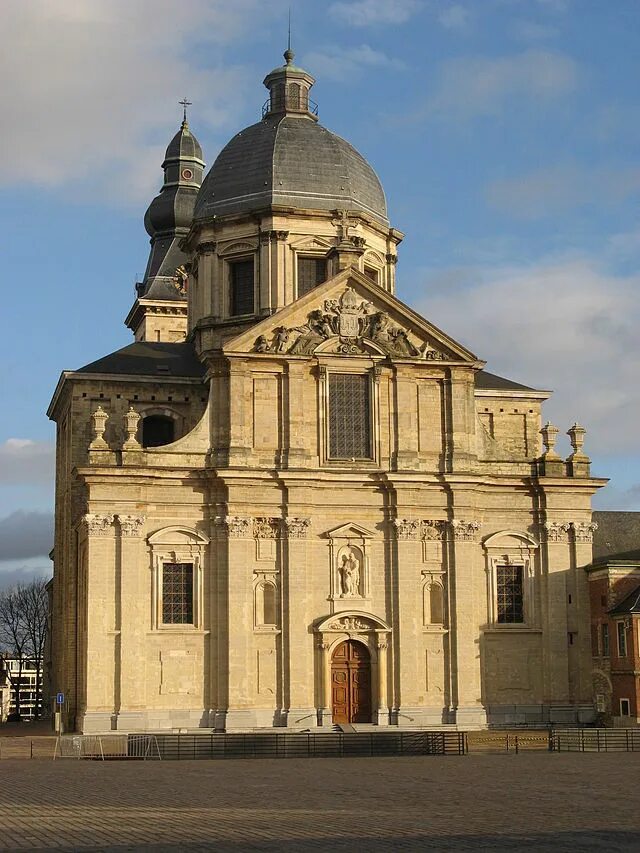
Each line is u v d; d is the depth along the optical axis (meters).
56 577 101.81
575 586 86.69
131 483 80.69
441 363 85.69
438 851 27.73
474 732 80.06
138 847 28.45
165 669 80.12
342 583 83.12
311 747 66.25
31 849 28.05
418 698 82.81
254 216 91.75
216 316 92.69
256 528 82.44
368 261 94.44
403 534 83.88
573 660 86.00
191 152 132.62
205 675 80.75
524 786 44.84
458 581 84.19
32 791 43.62
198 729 79.56
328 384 84.75
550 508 86.88
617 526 98.69
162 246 130.38
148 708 79.56
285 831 31.61
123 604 79.50
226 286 93.00
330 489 83.69
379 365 85.19
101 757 64.88
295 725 80.38
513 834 30.92
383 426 85.06
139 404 88.19
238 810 36.84
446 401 86.19
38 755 67.81
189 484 82.12
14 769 56.34
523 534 86.56
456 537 84.56
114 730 78.44
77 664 85.19
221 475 81.38
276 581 82.31
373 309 85.94
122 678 78.94
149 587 80.69
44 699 123.88
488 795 41.44
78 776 51.38
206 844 29.03
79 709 83.25
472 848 28.27
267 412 83.69
